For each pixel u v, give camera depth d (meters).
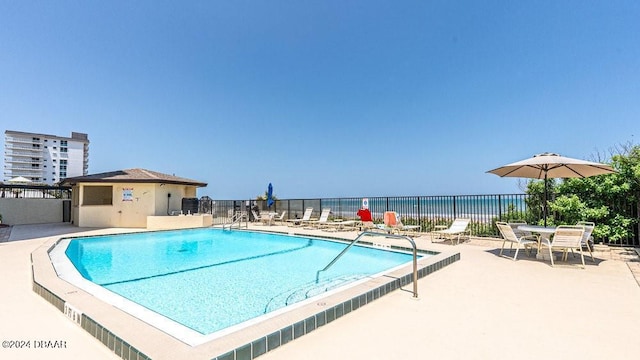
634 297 4.26
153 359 2.36
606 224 8.05
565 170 7.39
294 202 18.39
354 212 15.33
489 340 2.99
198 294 5.58
